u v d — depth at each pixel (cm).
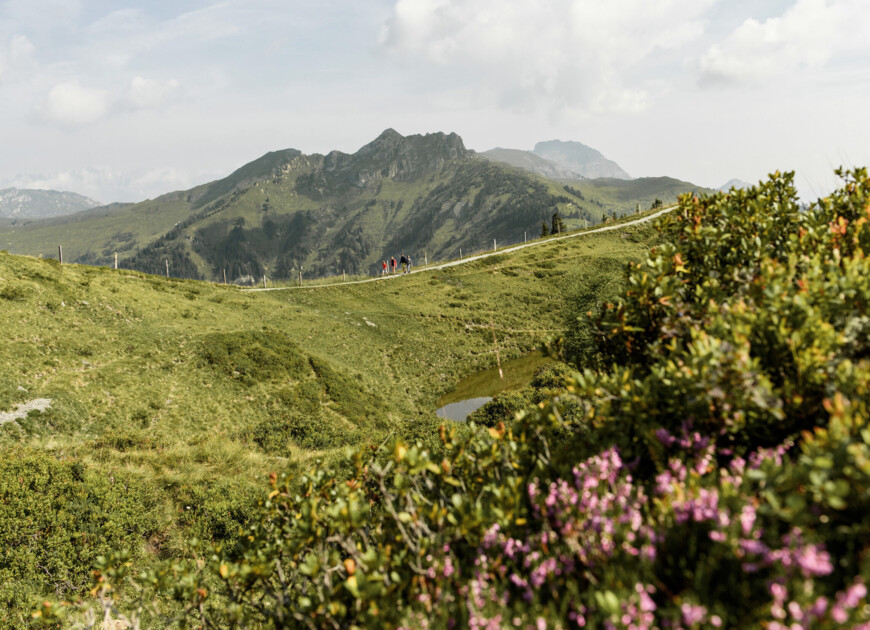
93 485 1197
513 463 341
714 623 181
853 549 200
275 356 4184
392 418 4066
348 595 290
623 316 422
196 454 1745
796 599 179
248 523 1166
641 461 331
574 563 249
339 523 281
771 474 215
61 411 2638
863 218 376
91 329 3709
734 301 361
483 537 277
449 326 6216
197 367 3741
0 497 1052
